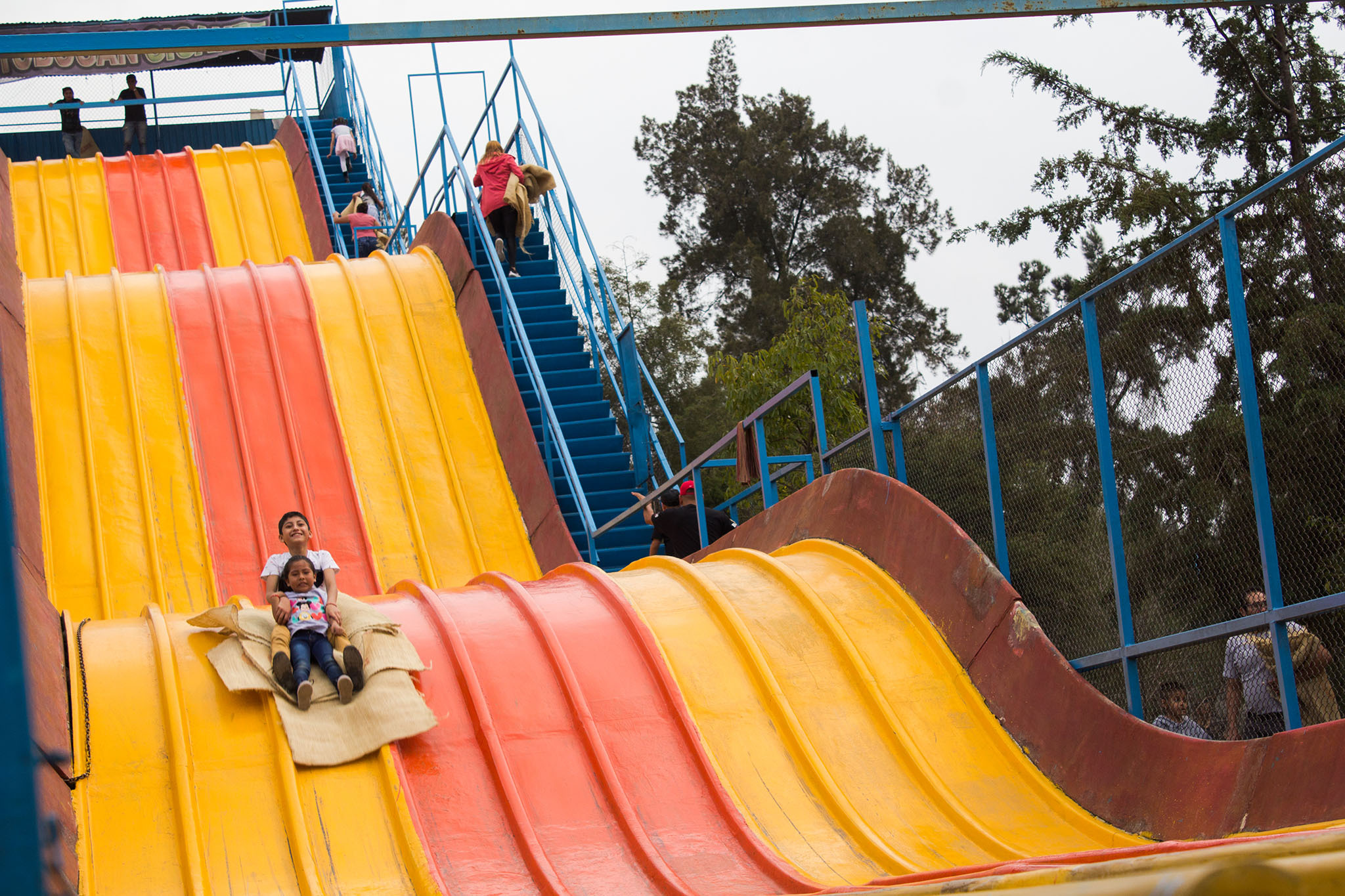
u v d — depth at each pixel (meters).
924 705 8.51
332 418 14.71
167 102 29.30
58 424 13.77
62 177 22.66
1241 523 6.57
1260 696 6.53
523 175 18.19
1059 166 29.06
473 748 7.85
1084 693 7.69
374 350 15.72
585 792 7.68
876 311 48.31
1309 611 5.98
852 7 6.16
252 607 8.70
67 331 14.88
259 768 7.44
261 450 14.15
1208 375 6.77
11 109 29.95
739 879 7.03
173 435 14.06
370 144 25.86
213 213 22.69
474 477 14.59
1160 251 7.09
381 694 7.82
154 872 6.76
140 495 13.29
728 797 7.66
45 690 7.10
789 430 22.88
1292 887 1.42
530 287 17.91
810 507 11.02
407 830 7.07
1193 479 6.94
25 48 5.27
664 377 43.28
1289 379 6.13
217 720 7.69
